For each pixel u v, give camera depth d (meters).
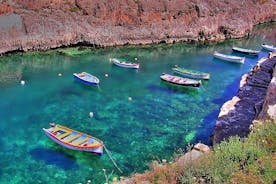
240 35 68.94
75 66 50.00
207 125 35.91
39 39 54.41
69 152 30.45
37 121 35.44
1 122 34.97
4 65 49.62
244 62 55.62
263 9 81.12
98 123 35.47
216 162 20.91
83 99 40.44
